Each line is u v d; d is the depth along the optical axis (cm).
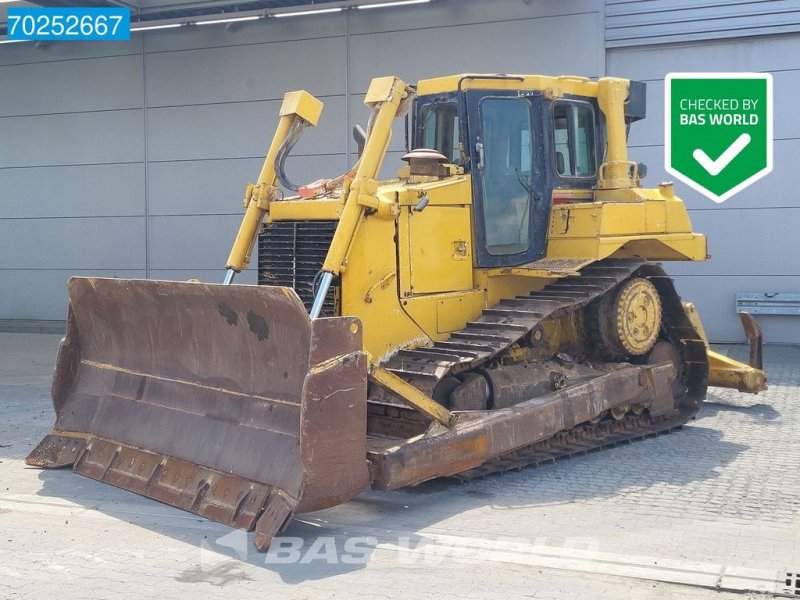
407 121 827
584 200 847
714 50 1355
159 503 651
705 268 1380
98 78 1725
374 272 703
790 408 973
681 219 868
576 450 777
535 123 802
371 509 636
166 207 1691
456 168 767
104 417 727
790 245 1340
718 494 662
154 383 699
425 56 1477
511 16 1423
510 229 792
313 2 1502
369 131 717
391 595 482
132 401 711
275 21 1573
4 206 1809
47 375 1261
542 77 805
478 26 1441
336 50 1534
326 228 708
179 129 1669
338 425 555
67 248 1780
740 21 1330
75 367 770
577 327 848
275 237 745
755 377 947
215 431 633
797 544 554
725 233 1369
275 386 605
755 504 637
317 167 1559
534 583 495
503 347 707
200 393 659
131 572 520
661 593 481
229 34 1612
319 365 550
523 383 758
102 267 1753
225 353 638
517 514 620
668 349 902
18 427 917
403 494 672
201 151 1655
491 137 779
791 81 1326
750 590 482
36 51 1766
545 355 819
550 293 788
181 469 642
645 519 605
